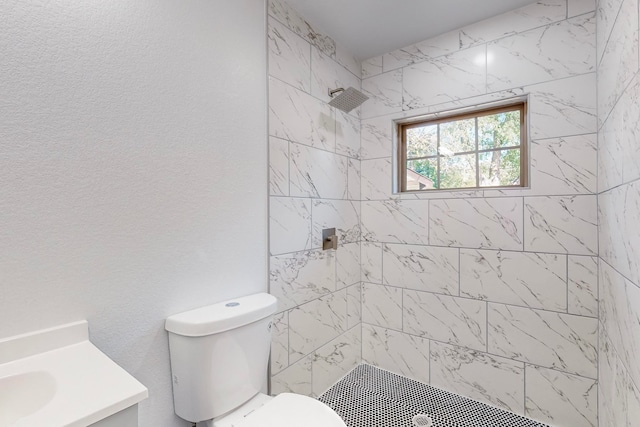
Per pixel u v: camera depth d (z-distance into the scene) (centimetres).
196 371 103
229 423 106
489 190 169
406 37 187
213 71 124
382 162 206
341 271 196
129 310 98
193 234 117
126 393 63
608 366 122
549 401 152
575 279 147
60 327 83
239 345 112
